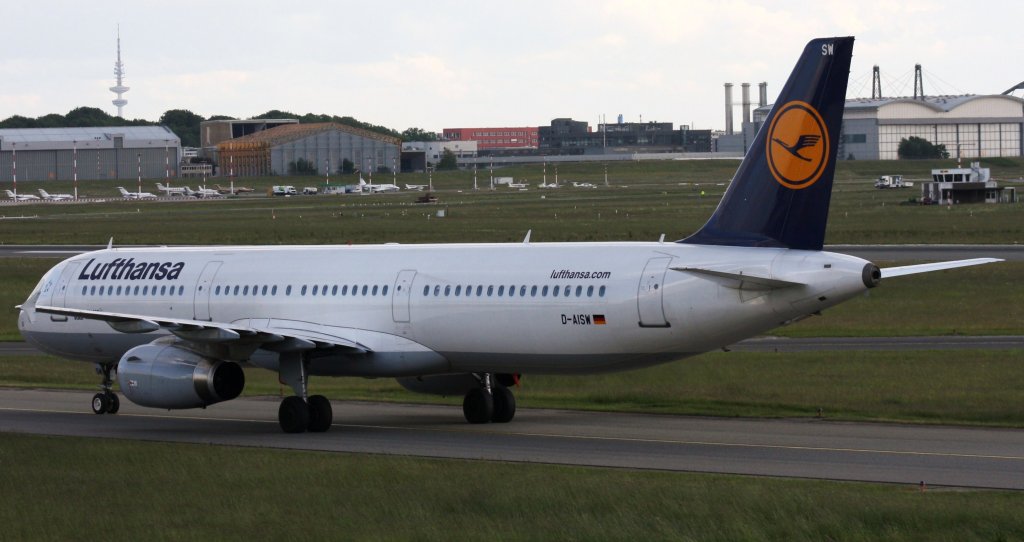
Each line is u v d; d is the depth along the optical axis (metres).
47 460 111.81
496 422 135.38
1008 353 169.00
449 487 93.88
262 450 116.81
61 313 128.25
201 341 132.00
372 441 123.06
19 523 86.81
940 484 92.62
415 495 91.25
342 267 142.00
